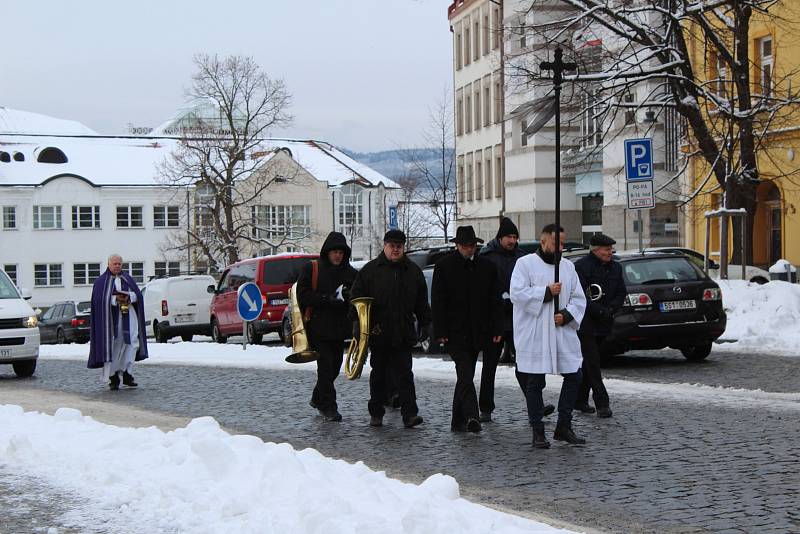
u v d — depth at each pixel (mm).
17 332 25219
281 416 16375
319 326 15742
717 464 11328
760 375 19797
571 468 11430
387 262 14906
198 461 10664
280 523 8375
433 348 27453
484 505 9750
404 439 13828
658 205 53688
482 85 81250
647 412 15273
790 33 40531
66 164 106750
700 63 42531
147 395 20031
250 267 36812
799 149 41062
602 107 36375
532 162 69875
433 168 70000
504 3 74312
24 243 103375
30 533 8758
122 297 21453
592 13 34656
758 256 45312
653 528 8711
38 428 14219
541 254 12883
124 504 9695
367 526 7750
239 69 80000
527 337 12742
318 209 108312
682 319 21891
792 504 9383
